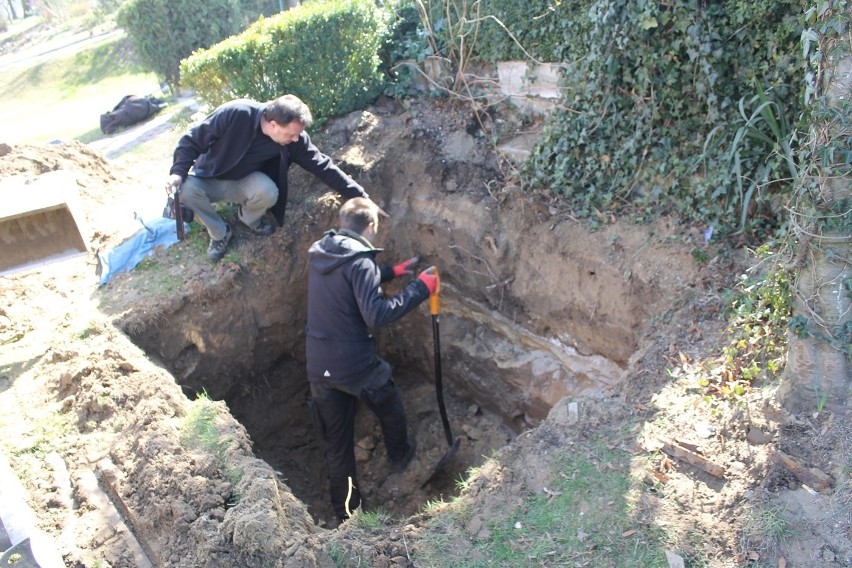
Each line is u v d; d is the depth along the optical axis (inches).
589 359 189.5
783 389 122.1
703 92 163.2
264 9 481.1
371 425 224.1
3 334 174.1
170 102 426.3
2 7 993.5
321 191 210.2
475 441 215.5
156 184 246.4
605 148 183.3
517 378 204.8
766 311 137.3
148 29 427.5
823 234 109.0
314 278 168.6
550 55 199.6
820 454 113.4
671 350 144.6
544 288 191.6
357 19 221.0
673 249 167.9
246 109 173.5
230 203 201.9
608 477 118.8
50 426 146.6
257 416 211.2
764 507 108.6
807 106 117.9
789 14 149.0
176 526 118.6
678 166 172.9
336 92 226.8
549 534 111.7
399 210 217.2
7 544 114.9
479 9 212.5
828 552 101.4
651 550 106.2
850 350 113.8
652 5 158.6
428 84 236.4
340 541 115.6
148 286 186.4
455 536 114.8
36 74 611.2
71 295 187.8
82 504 130.3
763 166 160.1
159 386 151.1
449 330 221.3
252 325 197.3
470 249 204.7
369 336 177.9
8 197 154.9
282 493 127.1
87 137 387.2
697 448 119.4
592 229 182.2
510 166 206.2
